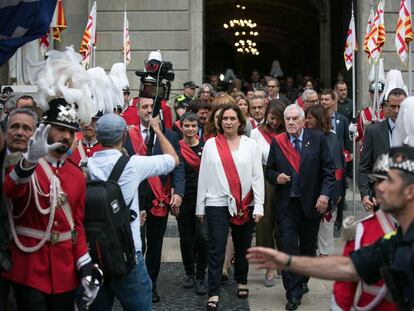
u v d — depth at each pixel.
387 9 19.61
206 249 9.39
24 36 7.78
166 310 8.76
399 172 4.12
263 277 10.37
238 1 35.81
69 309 5.93
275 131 10.05
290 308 8.70
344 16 26.34
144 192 8.87
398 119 5.89
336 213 11.19
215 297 8.60
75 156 7.64
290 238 8.87
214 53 45.44
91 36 14.41
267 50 45.19
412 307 4.04
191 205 9.55
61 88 5.89
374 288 4.67
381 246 4.26
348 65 15.89
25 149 5.88
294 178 8.85
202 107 11.06
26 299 5.77
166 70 7.96
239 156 8.77
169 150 6.78
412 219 4.13
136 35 20.02
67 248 5.83
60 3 13.18
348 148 13.40
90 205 5.99
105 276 6.03
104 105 7.71
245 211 8.84
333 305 4.90
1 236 5.62
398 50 13.15
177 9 20.05
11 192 5.52
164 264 11.02
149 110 8.34
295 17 38.31
